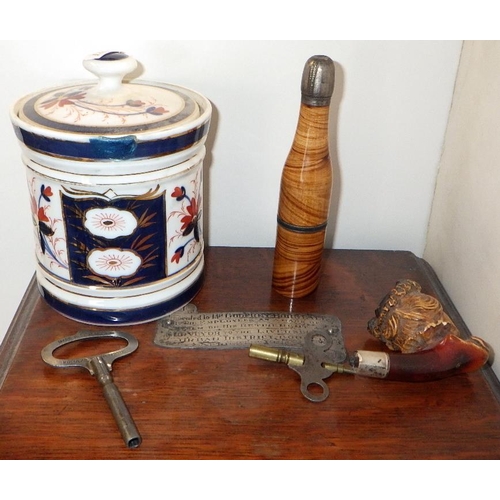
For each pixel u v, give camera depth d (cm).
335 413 50
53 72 64
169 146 49
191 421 48
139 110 52
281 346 56
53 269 56
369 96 67
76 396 50
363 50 64
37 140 48
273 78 65
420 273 70
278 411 50
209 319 59
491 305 57
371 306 63
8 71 63
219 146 69
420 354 52
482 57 60
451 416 50
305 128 56
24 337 56
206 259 71
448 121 68
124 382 52
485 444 48
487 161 58
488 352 53
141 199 51
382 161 71
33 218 56
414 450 47
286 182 58
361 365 52
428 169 71
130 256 54
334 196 73
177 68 64
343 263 72
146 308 57
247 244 76
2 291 79
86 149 47
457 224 65
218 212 73
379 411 50
